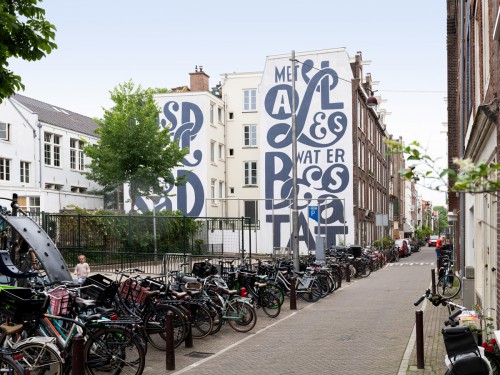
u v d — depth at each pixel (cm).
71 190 4072
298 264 1939
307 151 3844
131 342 764
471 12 1186
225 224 1925
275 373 835
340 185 3775
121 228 1866
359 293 1852
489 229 913
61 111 4634
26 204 2944
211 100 4112
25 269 1102
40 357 700
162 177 3111
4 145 3453
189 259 1669
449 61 2192
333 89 3816
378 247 3650
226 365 891
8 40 970
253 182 4312
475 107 1182
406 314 1365
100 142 3041
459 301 1555
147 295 973
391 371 827
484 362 581
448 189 279
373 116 4875
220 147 4331
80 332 773
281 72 3916
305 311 1480
